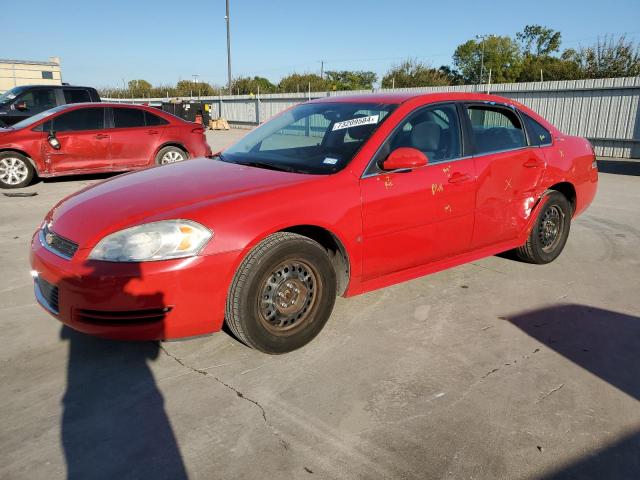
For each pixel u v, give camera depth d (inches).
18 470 82.2
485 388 106.0
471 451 87.2
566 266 183.5
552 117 644.1
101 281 100.7
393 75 1316.4
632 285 165.3
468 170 147.1
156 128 372.8
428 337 128.1
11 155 335.3
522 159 163.2
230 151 159.5
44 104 496.4
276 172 129.6
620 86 575.2
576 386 107.2
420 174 136.3
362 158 128.3
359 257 126.6
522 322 137.3
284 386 106.0
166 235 102.7
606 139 595.5
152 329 104.6
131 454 86.2
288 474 81.6
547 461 85.0
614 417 97.0
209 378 109.0
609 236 227.0
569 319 139.4
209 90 1700.3
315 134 148.6
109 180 140.0
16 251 198.1
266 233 109.2
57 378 109.1
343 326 133.4
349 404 100.1
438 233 142.7
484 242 157.9
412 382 107.8
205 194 115.0
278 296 114.0
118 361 116.0
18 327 132.8
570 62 1141.7
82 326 105.7
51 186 349.4
